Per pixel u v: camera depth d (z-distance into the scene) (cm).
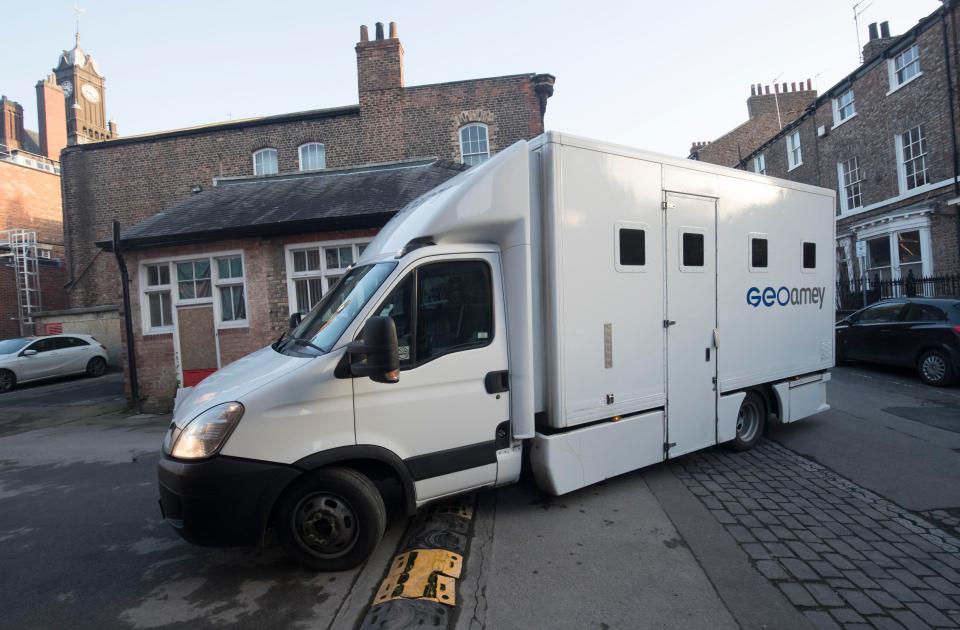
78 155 1753
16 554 384
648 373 444
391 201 952
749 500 430
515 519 402
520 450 392
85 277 1766
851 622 272
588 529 383
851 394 819
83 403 1115
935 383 852
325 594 313
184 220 1011
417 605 285
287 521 326
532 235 395
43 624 294
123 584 335
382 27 1593
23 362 1372
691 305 473
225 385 341
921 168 1390
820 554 343
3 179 2605
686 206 469
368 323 309
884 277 1501
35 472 609
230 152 1662
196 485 301
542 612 286
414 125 1575
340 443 324
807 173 1955
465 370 365
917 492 442
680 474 491
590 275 406
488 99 1560
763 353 541
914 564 329
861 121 1622
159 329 991
